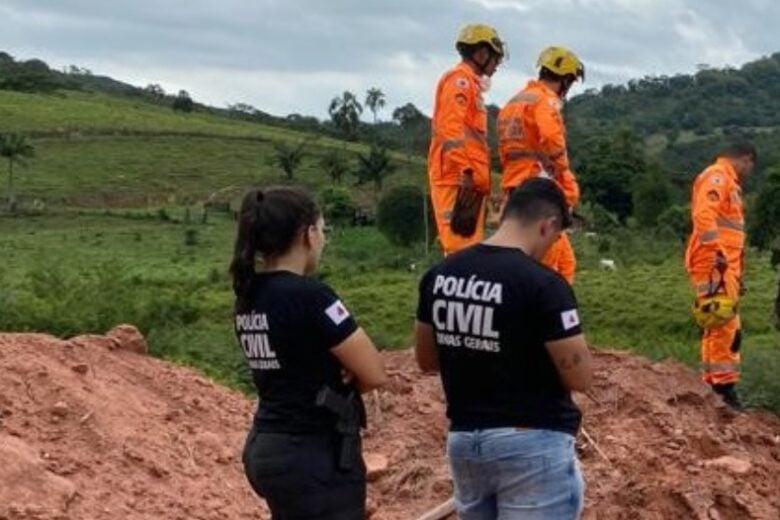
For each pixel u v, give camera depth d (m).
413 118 126.25
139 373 7.95
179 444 7.09
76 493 6.06
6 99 122.06
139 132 114.12
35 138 108.44
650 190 70.75
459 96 8.46
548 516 4.49
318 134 129.62
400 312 30.66
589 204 77.44
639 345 20.84
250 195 4.55
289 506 4.48
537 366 4.45
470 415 4.53
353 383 4.55
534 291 4.37
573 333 4.38
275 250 4.51
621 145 81.62
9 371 6.98
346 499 4.49
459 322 4.49
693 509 7.15
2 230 75.50
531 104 8.47
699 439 8.26
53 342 7.73
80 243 68.12
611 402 8.59
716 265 9.30
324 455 4.45
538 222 4.53
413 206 61.09
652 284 37.34
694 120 160.00
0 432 6.41
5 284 11.99
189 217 81.69
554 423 4.48
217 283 39.72
